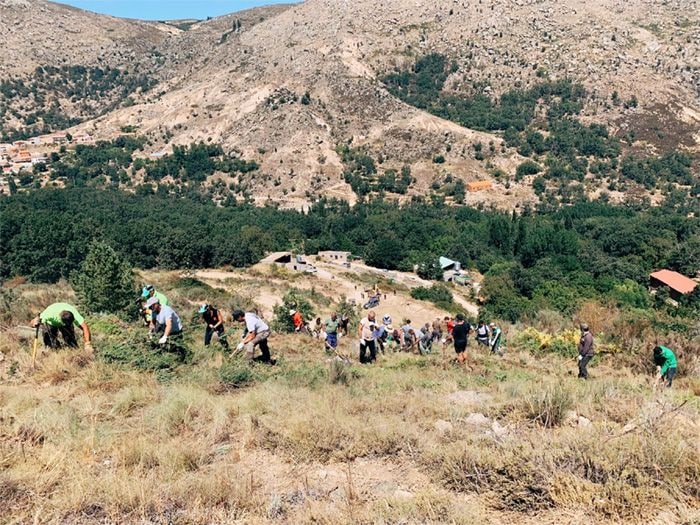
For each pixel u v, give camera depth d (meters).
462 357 10.88
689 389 9.46
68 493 3.88
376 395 7.03
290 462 4.75
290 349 12.02
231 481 4.20
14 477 4.01
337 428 5.27
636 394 6.98
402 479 4.42
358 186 122.25
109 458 4.62
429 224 77.31
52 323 7.71
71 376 6.87
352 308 28.42
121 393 6.20
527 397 6.30
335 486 4.29
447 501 3.81
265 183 128.62
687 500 3.66
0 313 11.93
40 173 136.88
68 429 5.09
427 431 5.47
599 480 3.99
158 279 34.91
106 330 9.52
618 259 59.22
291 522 3.66
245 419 5.56
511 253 67.00
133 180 134.00
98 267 14.26
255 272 50.44
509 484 4.00
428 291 44.12
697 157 134.50
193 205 105.44
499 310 39.25
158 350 8.24
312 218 85.19
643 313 26.64
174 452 4.64
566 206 109.50
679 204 110.25
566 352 14.68
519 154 141.62
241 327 13.42
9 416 5.37
